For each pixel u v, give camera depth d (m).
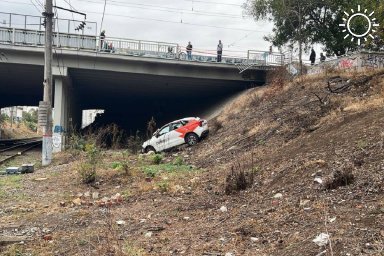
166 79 34.28
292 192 8.42
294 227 6.21
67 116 33.78
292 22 34.16
